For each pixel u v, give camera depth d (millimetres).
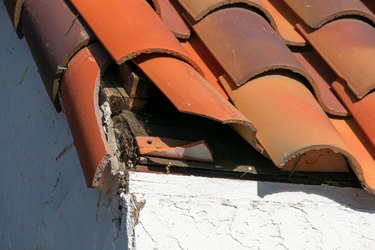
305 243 2830
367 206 2891
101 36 2730
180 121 2779
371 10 3436
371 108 2889
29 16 3146
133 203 2609
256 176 2756
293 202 2812
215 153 2721
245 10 3053
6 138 4023
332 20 3145
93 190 2908
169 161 2629
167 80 2602
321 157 2779
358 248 2881
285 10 3312
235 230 2742
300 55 3150
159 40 2715
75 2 2928
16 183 3836
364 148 2855
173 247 2656
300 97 2791
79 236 3023
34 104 3666
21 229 3736
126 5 2852
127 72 2723
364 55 2982
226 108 2547
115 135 2660
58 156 3332
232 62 2838
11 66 4039
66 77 2814
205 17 3025
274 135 2625
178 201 2658
